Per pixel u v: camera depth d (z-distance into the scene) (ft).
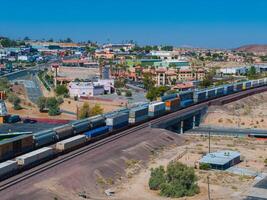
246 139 630.33
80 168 398.62
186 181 388.78
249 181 425.28
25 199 316.19
